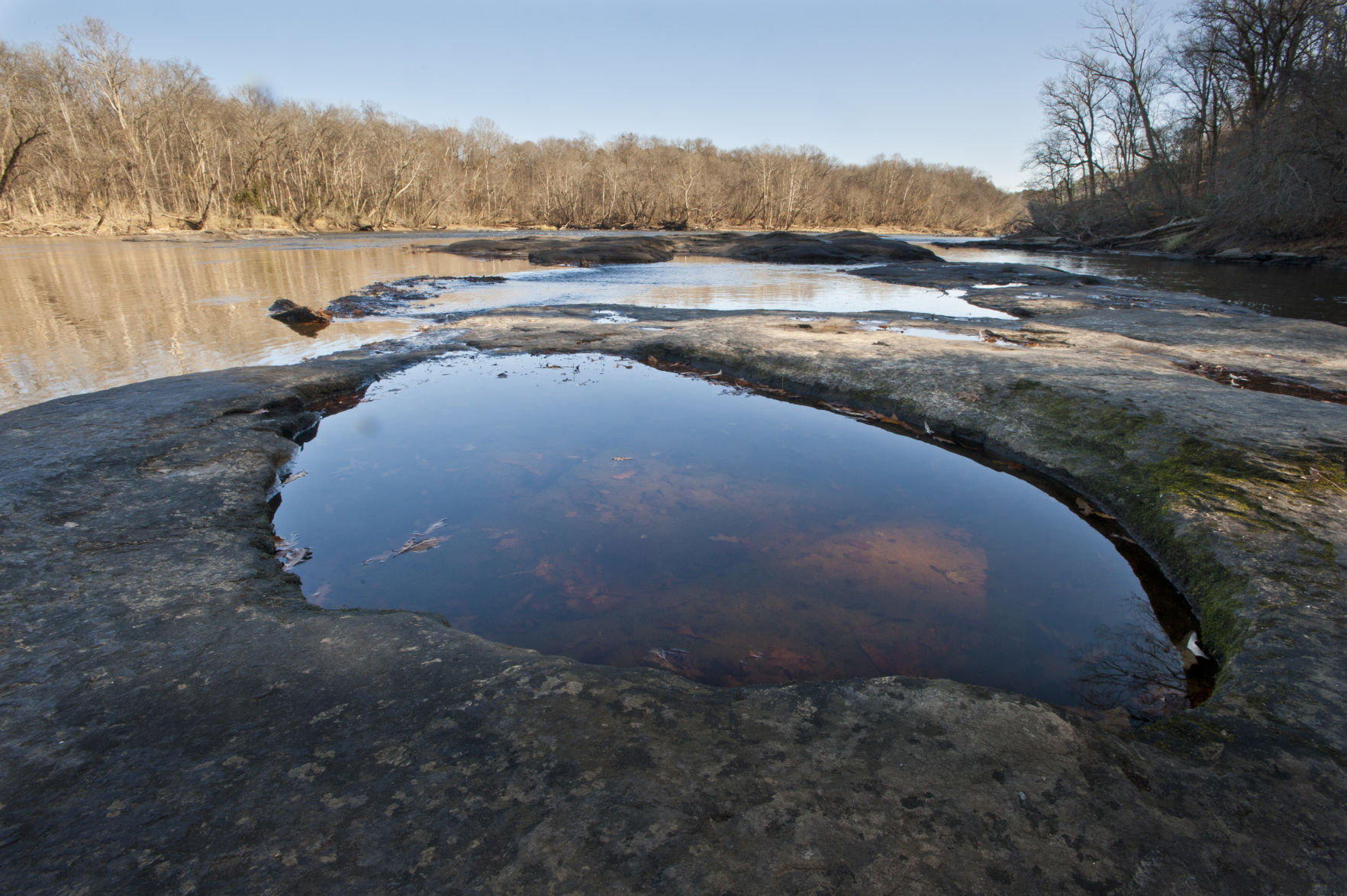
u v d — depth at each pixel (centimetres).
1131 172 3809
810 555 336
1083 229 3769
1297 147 2191
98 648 223
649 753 176
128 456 392
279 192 5259
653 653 259
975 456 480
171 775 169
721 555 335
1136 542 355
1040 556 341
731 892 137
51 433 423
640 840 148
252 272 1766
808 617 284
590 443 486
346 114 5269
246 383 562
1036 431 479
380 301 1258
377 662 218
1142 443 420
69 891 138
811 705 198
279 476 415
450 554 331
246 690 203
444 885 139
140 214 4153
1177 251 2819
